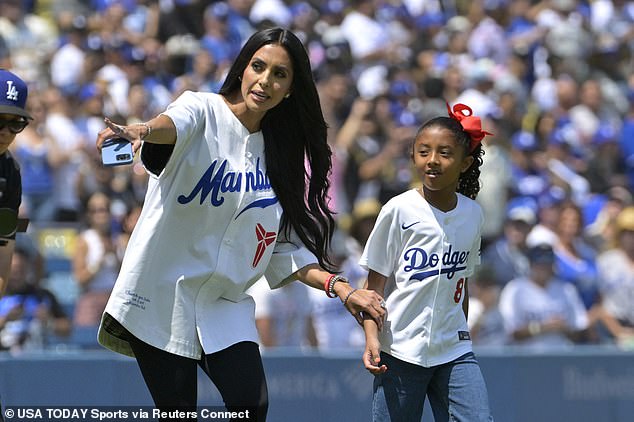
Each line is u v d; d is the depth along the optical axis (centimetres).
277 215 1703
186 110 1612
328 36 4609
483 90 4478
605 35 5369
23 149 3638
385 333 1806
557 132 4591
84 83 4062
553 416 3167
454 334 1814
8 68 4044
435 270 1788
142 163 1630
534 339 3434
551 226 3738
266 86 1627
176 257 1662
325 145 1730
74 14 4569
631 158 4659
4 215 1661
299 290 3131
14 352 2908
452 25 5103
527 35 5109
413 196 1805
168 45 4438
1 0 4366
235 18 4606
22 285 3056
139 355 1700
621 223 3656
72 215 3634
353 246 3359
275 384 2958
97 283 3231
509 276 3578
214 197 1647
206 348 1662
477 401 1780
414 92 4469
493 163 4088
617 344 3538
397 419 1805
